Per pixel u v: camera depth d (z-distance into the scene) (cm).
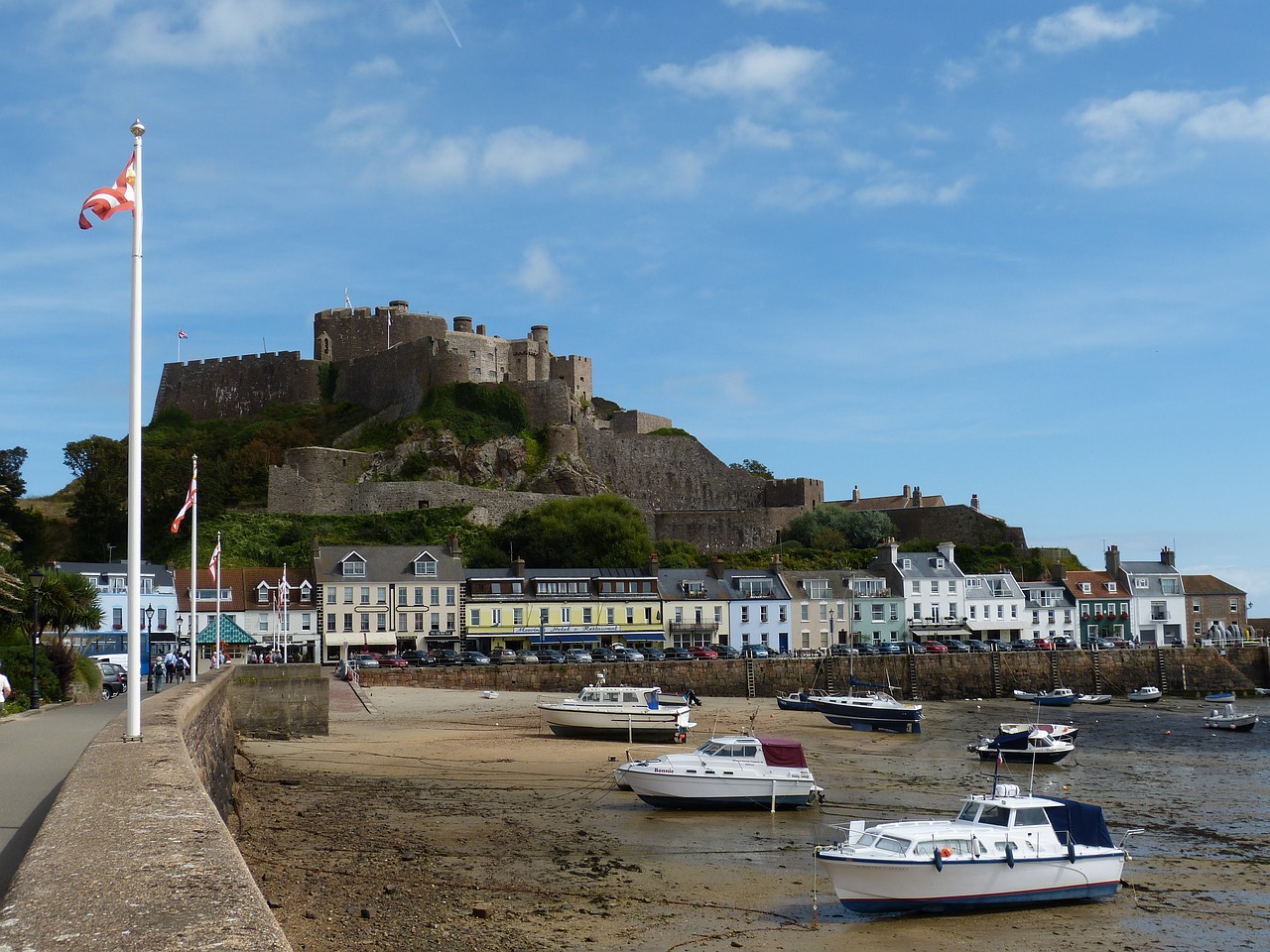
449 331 14625
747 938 2205
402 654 8212
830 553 12438
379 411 14025
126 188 1916
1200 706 8656
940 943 2258
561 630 9538
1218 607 11962
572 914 2250
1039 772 4812
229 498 12244
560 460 12875
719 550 12731
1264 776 4772
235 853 861
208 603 8888
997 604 11206
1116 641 10744
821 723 6538
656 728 5138
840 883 2441
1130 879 2819
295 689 4944
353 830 2938
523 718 5941
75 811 1052
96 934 641
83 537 11369
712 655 8706
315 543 9656
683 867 2748
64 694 4453
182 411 15238
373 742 4875
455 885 2405
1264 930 2383
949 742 5866
